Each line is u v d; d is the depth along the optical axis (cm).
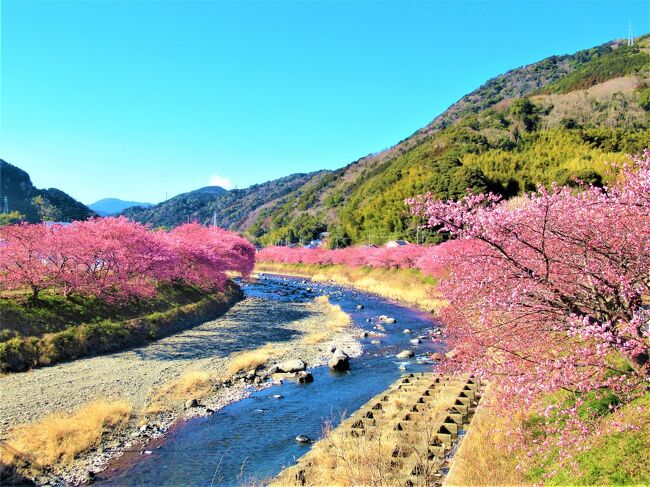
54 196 12925
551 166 7738
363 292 5272
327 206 14312
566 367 592
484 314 725
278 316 3466
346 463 991
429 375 1822
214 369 1914
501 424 968
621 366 845
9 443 1131
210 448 1202
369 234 8412
